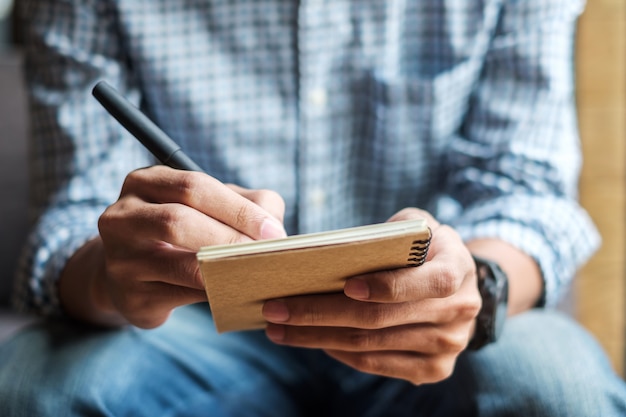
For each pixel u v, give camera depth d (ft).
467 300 2.05
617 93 3.97
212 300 1.79
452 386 2.52
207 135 3.14
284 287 1.78
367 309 1.90
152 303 2.12
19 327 3.58
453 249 2.01
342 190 3.27
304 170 3.15
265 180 3.17
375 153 3.25
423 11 3.22
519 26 3.18
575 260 2.88
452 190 3.27
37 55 3.23
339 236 1.58
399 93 3.14
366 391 2.87
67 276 2.52
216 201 1.92
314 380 3.02
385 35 3.14
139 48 3.12
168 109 3.15
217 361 2.75
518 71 3.17
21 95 4.10
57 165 3.07
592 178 4.03
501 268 2.41
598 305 4.07
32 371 2.31
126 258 2.02
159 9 3.12
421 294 1.82
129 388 2.36
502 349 2.42
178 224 1.87
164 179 1.98
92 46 3.17
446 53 3.22
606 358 2.48
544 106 3.12
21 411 2.19
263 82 3.14
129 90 3.17
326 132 3.18
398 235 1.58
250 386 2.79
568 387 2.23
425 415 2.62
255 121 3.14
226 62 3.14
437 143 3.25
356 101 3.20
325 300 1.90
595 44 3.95
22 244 4.02
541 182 3.03
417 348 2.08
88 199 2.93
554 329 2.54
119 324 2.60
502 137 3.14
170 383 2.57
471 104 3.31
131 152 3.17
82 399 2.22
